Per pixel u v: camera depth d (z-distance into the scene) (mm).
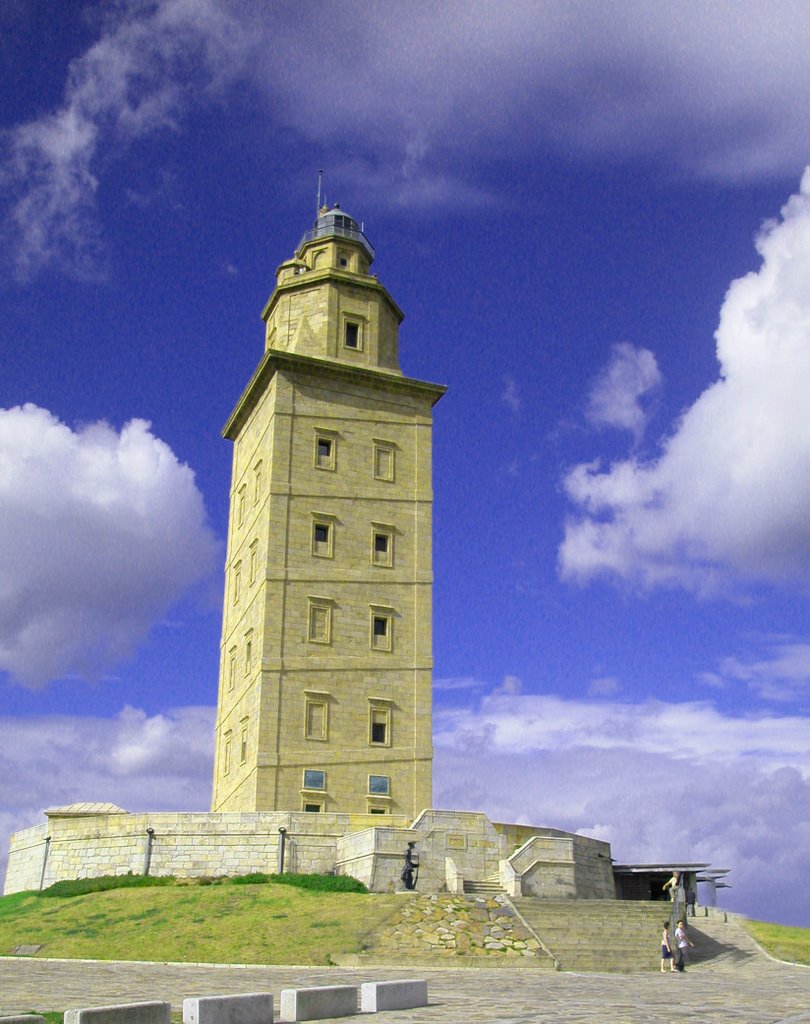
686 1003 24031
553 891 47000
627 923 43156
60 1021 19531
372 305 67625
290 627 58531
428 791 58062
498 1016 21094
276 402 62438
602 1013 21578
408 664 60312
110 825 51156
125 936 39500
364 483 63062
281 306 68125
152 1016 18453
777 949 44969
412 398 66125
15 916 45031
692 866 56062
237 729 60625
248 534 64312
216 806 62812
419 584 62156
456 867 46750
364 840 47000
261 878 47312
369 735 58125
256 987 26938
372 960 35375
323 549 60875
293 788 55781
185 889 46344
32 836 54562
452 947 37688
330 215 70750
